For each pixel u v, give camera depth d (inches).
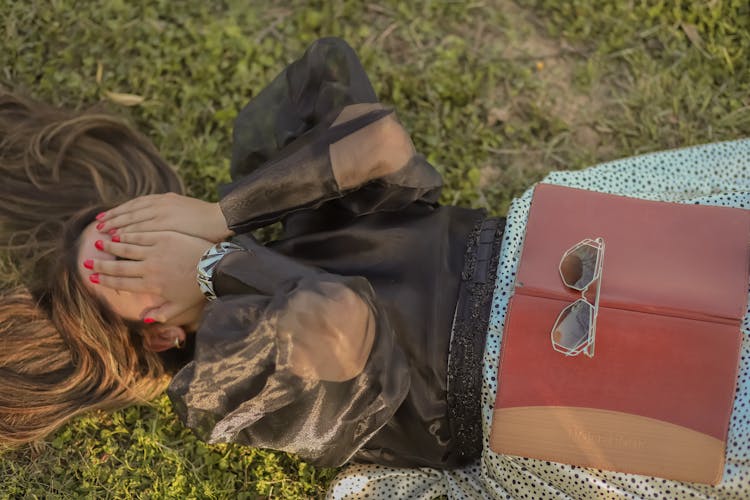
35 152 115.2
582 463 87.0
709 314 84.5
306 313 84.7
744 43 131.7
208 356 85.5
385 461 104.1
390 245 96.3
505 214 128.4
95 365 106.7
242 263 89.5
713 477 83.7
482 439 95.9
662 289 85.9
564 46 136.6
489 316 91.1
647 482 88.6
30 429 109.5
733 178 107.3
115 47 134.3
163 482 112.0
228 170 129.6
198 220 98.3
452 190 129.1
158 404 117.1
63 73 132.6
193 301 96.5
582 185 107.6
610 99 134.0
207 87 133.0
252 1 138.1
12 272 118.3
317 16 136.1
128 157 118.2
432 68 133.9
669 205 91.0
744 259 87.0
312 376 85.4
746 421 84.4
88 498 111.0
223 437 89.2
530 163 131.6
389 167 94.6
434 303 92.5
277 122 102.8
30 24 134.3
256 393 86.0
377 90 133.6
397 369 88.0
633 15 135.5
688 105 130.9
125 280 95.3
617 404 85.2
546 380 86.5
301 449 91.5
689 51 133.1
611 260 87.9
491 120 133.5
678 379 84.3
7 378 108.3
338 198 98.0
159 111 132.4
